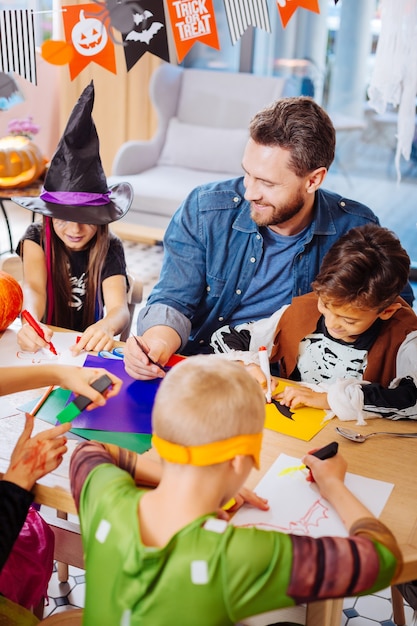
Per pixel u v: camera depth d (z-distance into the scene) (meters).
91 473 1.07
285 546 0.95
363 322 1.52
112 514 0.99
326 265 1.49
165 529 0.97
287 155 1.60
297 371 1.72
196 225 1.83
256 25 1.53
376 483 1.24
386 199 4.62
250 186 1.67
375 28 4.32
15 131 3.58
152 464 1.18
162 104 4.32
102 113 4.62
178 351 1.78
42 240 2.05
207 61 4.70
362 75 4.43
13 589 1.33
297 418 1.43
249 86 4.28
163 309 1.78
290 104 1.61
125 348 1.54
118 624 0.96
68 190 1.94
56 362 1.58
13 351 1.62
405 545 1.10
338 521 1.14
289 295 1.86
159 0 1.50
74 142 1.92
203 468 0.97
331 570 0.95
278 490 1.21
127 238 4.27
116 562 0.97
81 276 2.07
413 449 1.36
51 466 1.18
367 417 1.45
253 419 0.98
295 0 1.52
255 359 1.61
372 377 1.63
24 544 1.41
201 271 1.86
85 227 1.97
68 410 1.26
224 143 4.20
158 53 1.54
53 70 4.75
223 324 1.92
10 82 4.18
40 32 4.68
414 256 4.21
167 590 0.93
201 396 0.96
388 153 4.53
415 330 1.59
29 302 1.93
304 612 1.34
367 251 1.44
